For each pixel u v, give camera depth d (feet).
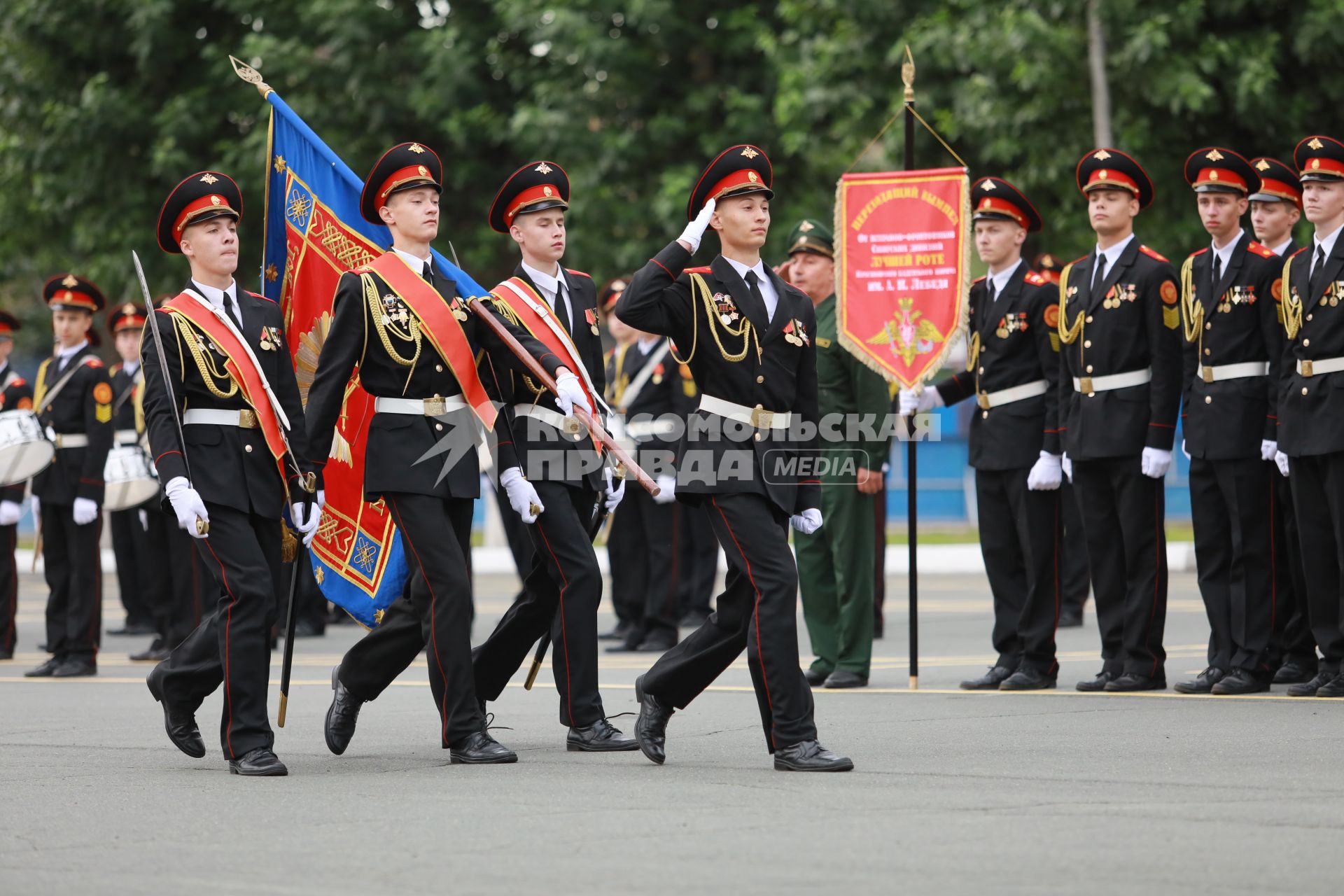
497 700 101.96
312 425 77.30
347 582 83.66
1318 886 52.75
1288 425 95.04
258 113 248.52
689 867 55.98
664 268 75.31
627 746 81.25
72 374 127.65
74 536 124.67
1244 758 74.84
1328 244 94.17
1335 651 96.78
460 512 81.97
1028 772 72.38
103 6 249.14
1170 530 253.24
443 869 56.34
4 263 274.36
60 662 124.36
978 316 106.73
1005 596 105.91
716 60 252.01
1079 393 100.68
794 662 74.23
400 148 80.48
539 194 84.38
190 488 75.66
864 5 221.46
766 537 74.79
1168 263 100.07
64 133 247.09
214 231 79.20
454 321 79.25
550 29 233.96
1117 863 55.57
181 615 130.11
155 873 56.70
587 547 82.53
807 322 77.77
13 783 74.54
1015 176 212.02
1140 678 100.42
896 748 79.82
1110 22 194.59
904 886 53.21
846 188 105.81
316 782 73.67
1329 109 203.41
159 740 88.33
